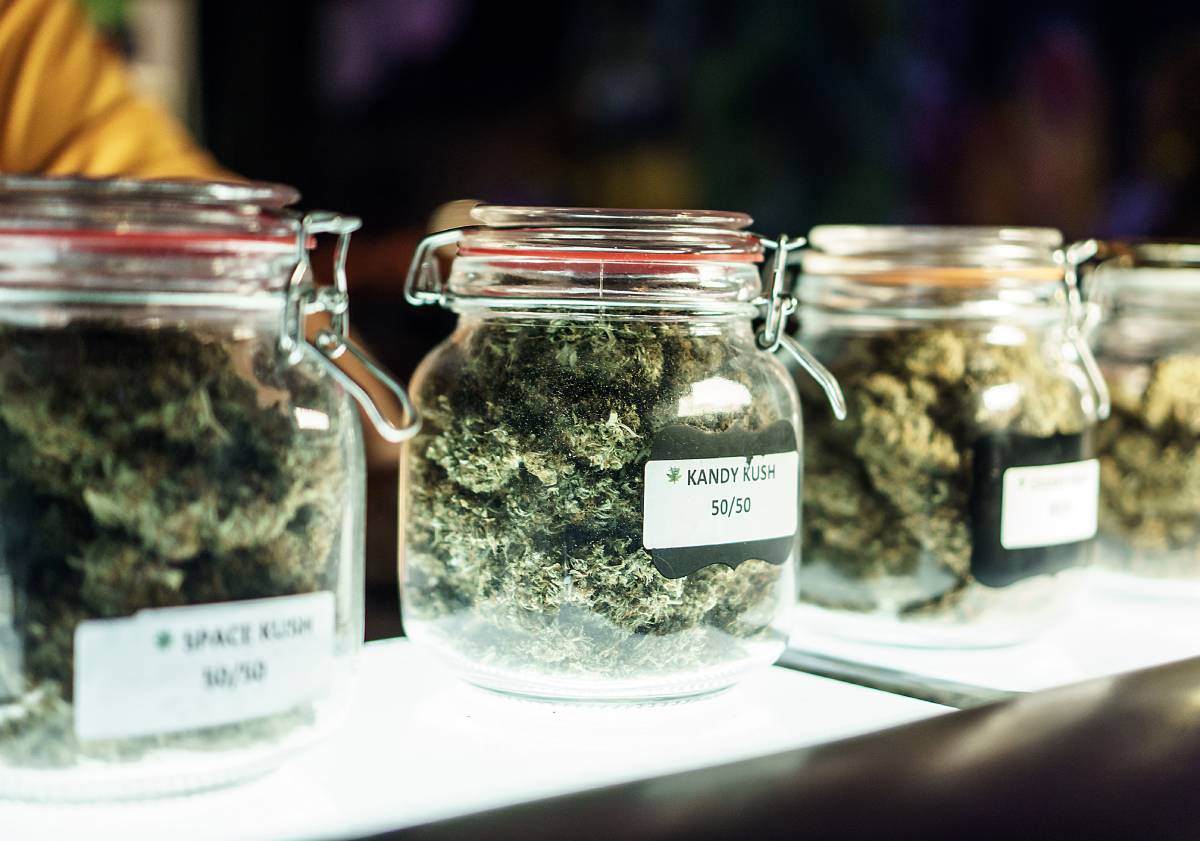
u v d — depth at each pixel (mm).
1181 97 1664
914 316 668
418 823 406
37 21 1199
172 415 418
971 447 638
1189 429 762
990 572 636
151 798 424
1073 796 440
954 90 1708
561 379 519
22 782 411
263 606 427
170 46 1720
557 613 509
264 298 451
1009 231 681
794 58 1718
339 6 1769
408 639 666
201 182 428
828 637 685
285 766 464
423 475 552
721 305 538
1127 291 811
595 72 1736
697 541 515
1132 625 718
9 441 411
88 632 404
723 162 1730
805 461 676
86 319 423
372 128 1786
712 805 417
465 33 1752
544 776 453
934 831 414
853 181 1715
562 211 523
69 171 1184
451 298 568
